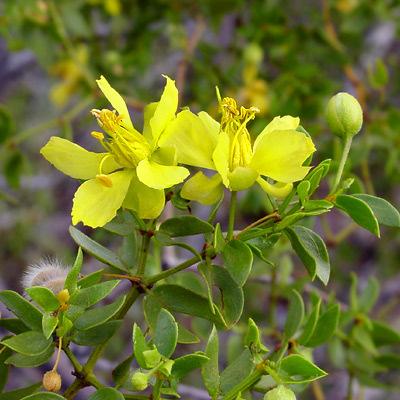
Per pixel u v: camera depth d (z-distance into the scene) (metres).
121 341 0.45
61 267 0.22
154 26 0.42
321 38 0.40
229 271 0.20
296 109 0.38
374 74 0.37
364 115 0.37
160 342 0.19
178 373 0.19
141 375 0.19
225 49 0.41
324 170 0.21
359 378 0.30
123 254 0.22
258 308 0.38
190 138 0.20
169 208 0.31
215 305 0.21
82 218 0.20
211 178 0.20
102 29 0.47
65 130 0.35
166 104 0.20
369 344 0.30
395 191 0.51
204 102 0.40
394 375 0.45
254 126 0.38
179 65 0.40
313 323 0.23
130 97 0.41
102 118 0.20
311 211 0.20
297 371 0.20
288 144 0.20
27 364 0.20
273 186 0.20
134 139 0.20
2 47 0.48
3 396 0.21
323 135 0.39
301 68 0.38
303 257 0.20
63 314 0.20
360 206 0.20
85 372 0.20
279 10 0.40
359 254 0.53
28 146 0.56
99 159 0.20
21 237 0.53
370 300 0.30
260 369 0.20
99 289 0.20
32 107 0.57
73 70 0.39
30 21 0.37
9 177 0.34
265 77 0.41
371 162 0.47
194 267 0.27
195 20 0.43
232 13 0.43
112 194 0.20
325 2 0.40
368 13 0.43
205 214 0.47
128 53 0.41
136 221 0.21
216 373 0.20
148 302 0.21
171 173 0.20
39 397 0.20
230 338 0.29
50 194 0.55
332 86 0.38
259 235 0.20
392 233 0.50
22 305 0.20
